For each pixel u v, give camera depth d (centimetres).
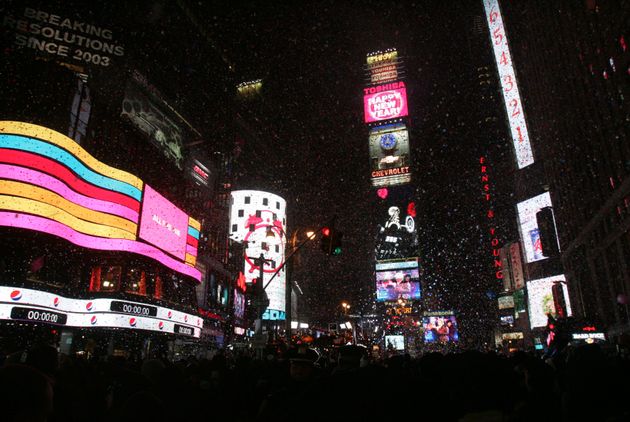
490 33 9775
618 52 4375
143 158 4625
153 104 4953
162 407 328
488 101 12744
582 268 6278
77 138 3759
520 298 8781
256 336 2067
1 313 3023
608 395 346
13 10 4081
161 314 4231
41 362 520
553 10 6425
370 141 13388
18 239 3198
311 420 164
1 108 3266
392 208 12606
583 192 5838
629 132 4269
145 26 5362
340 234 1859
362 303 12231
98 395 527
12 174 3155
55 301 3391
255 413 758
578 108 5706
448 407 221
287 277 2334
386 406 164
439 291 13400
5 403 215
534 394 535
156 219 4409
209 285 5750
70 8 4331
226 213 6738
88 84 4169
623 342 998
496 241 10962
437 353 527
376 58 14262
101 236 3769
